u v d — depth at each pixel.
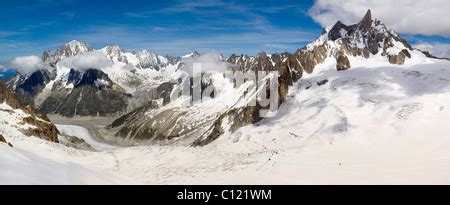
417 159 101.69
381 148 118.44
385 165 98.31
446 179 79.88
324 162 105.75
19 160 49.44
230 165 115.38
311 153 118.81
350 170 95.44
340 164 102.38
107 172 75.69
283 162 106.94
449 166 89.88
